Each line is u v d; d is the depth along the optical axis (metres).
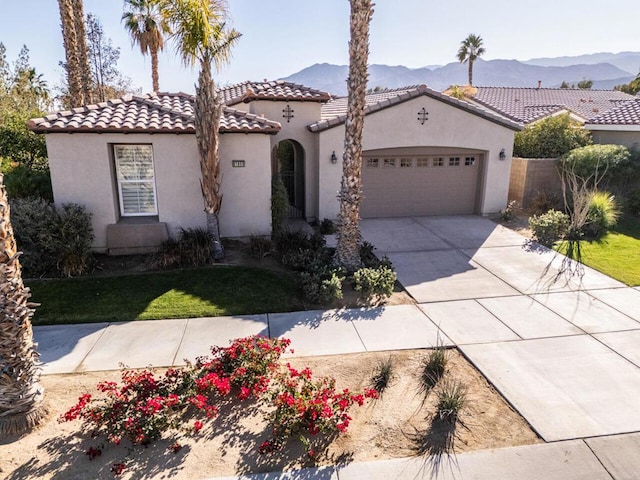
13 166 15.85
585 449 5.77
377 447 5.86
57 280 10.79
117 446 5.82
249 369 6.89
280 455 5.71
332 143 16.02
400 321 9.42
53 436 5.97
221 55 11.24
